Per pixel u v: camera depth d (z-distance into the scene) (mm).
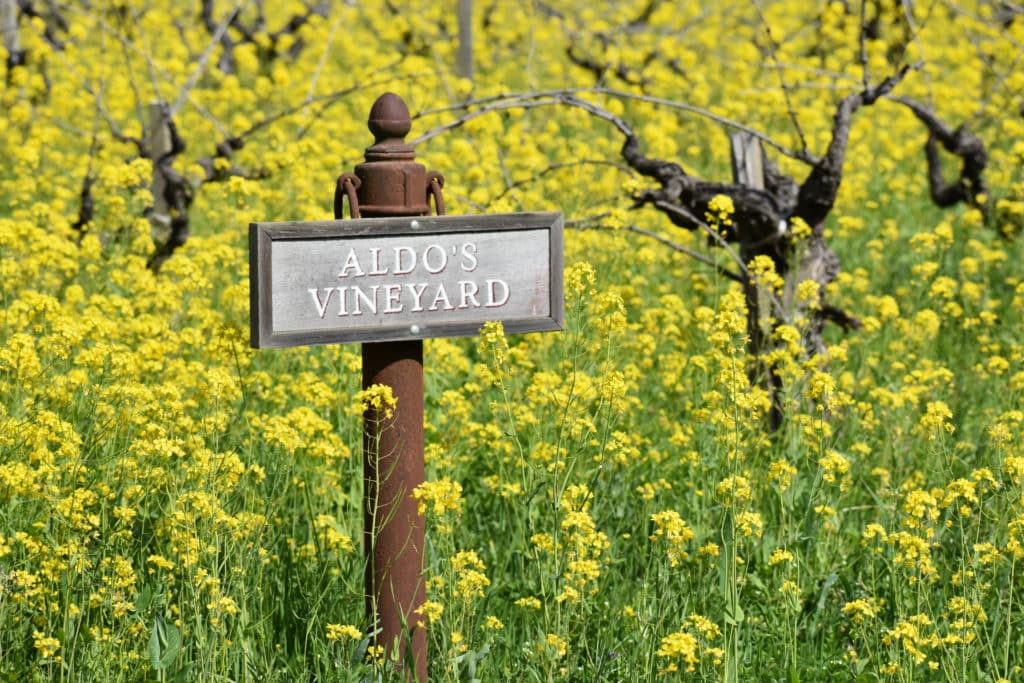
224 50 15914
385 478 4195
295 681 4391
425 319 4047
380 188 4047
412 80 12531
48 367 5016
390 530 4215
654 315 7211
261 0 17188
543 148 12531
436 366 6707
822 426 5133
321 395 5410
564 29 15227
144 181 8742
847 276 8250
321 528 5078
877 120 14484
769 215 6695
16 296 6711
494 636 4543
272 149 11742
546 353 6773
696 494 5402
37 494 4344
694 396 6336
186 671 4094
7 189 10445
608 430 5055
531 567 4934
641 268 8727
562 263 4160
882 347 7523
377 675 4148
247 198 9367
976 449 6336
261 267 3854
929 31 18844
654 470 5812
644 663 4320
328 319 3949
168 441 4469
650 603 4820
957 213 10734
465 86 11711
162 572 4508
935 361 7426
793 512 5219
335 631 4145
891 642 4332
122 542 4520
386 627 4246
